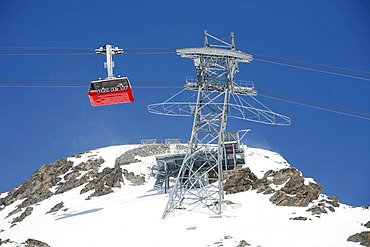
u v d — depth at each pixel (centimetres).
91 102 5378
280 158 11112
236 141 8194
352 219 5700
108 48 5659
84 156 13150
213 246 4997
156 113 6425
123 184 9994
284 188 6969
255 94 6806
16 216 10462
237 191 7450
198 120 6775
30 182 12625
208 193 7075
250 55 6725
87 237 5972
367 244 4634
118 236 5831
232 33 6750
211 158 7475
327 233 5175
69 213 8431
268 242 4962
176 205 6631
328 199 6738
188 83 6738
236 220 5972
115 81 5309
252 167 8794
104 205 8319
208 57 6669
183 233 5600
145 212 6906
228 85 6694
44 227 7312
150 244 5322
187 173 8150
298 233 5238
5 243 6234
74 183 11188
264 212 6275
